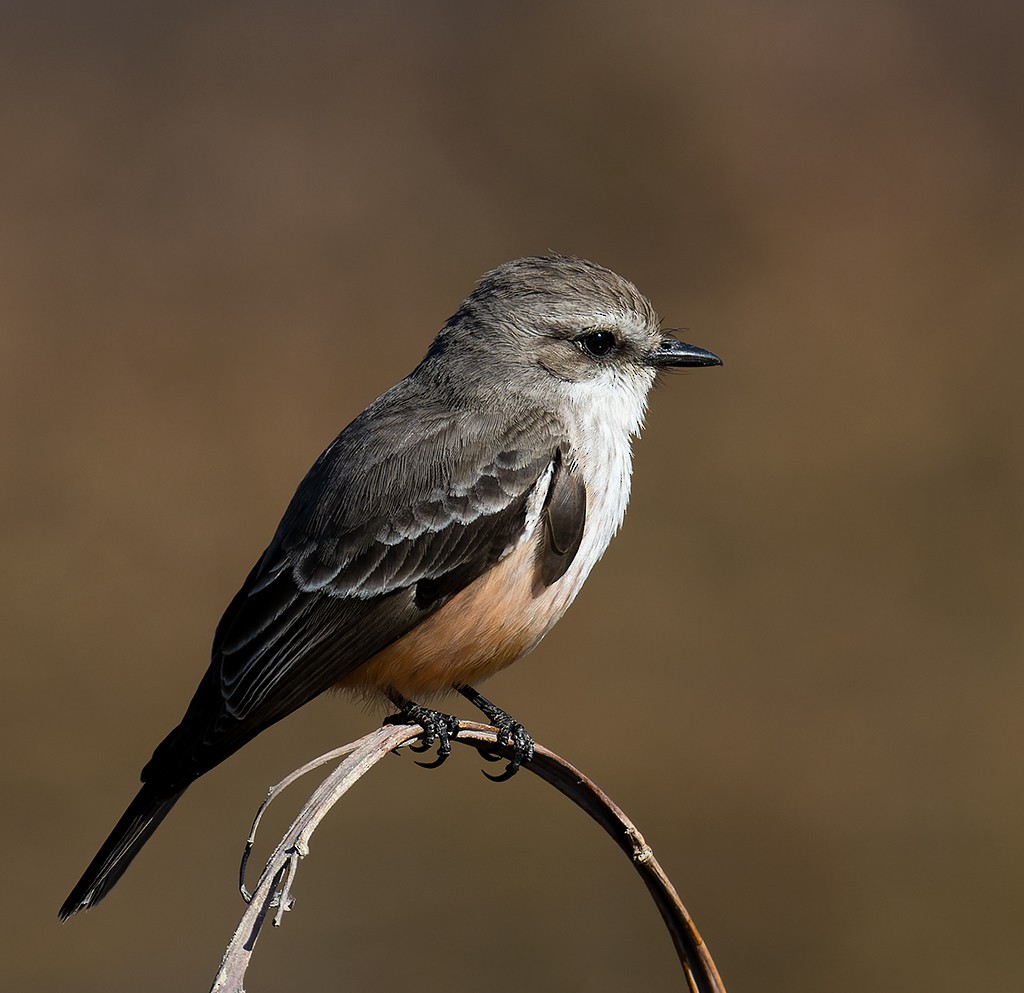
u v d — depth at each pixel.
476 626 7.33
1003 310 17.03
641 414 8.11
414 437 7.43
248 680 7.06
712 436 15.60
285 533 7.37
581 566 7.61
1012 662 12.90
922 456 15.13
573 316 7.80
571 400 7.76
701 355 8.07
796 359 16.53
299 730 12.44
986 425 15.61
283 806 11.83
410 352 16.50
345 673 7.25
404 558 7.23
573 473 7.53
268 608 7.18
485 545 7.30
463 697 7.63
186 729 6.91
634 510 14.68
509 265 8.00
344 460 7.44
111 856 6.42
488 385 7.68
